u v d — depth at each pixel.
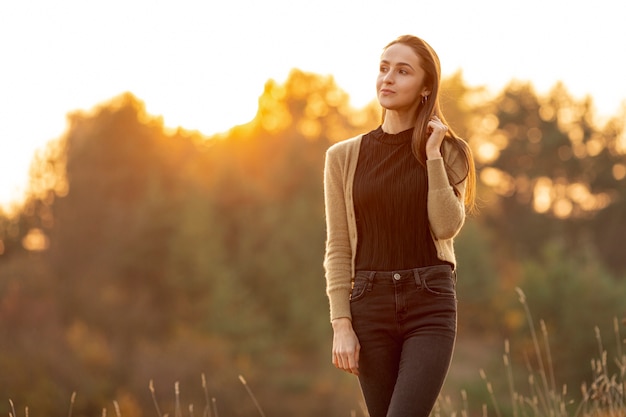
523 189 70.00
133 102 49.03
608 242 63.91
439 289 2.91
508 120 70.81
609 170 68.62
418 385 2.80
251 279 44.53
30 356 28.44
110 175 47.28
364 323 2.97
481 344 42.88
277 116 63.78
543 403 5.02
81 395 28.03
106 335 38.94
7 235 43.06
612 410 4.48
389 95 3.03
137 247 44.22
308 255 44.25
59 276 42.19
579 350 20.73
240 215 46.91
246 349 39.16
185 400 30.95
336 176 3.14
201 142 52.66
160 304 42.78
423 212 2.95
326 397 33.75
